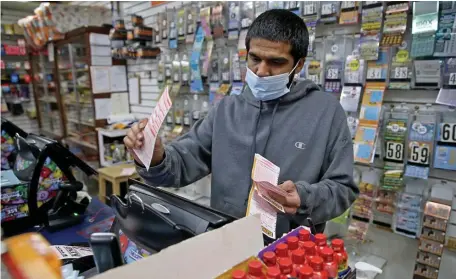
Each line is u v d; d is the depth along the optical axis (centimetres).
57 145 162
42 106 587
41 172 161
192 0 285
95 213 179
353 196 108
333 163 107
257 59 104
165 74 317
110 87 397
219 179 119
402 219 185
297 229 66
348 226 204
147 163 87
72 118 479
